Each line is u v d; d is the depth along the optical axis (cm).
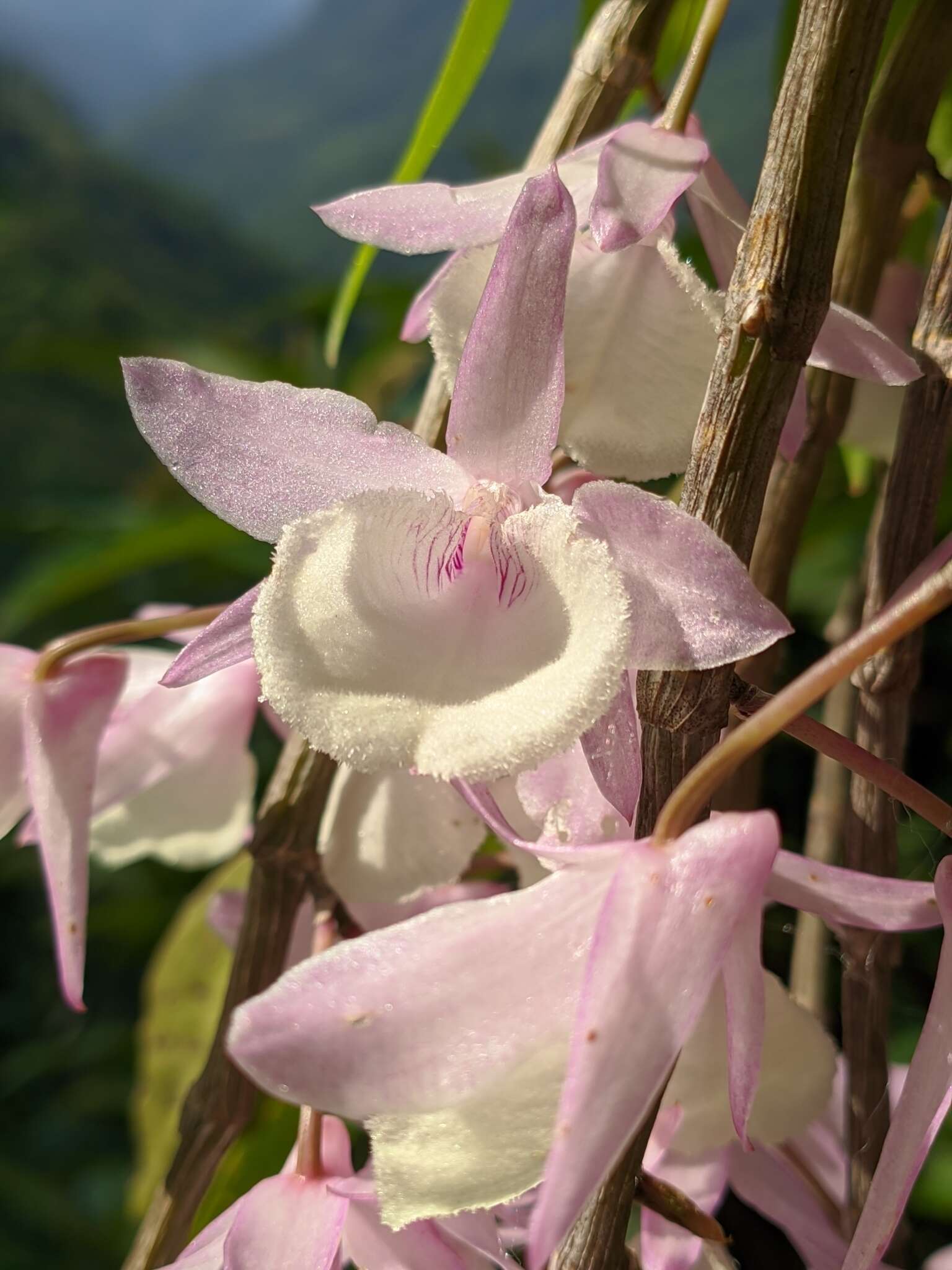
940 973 9
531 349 10
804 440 13
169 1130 20
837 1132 15
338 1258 11
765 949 21
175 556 27
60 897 13
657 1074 8
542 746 9
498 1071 9
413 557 11
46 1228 36
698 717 9
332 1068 9
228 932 17
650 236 11
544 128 14
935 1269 15
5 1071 43
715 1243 12
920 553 11
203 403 11
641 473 11
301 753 14
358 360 32
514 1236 12
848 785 15
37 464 80
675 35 17
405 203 11
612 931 9
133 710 16
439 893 15
